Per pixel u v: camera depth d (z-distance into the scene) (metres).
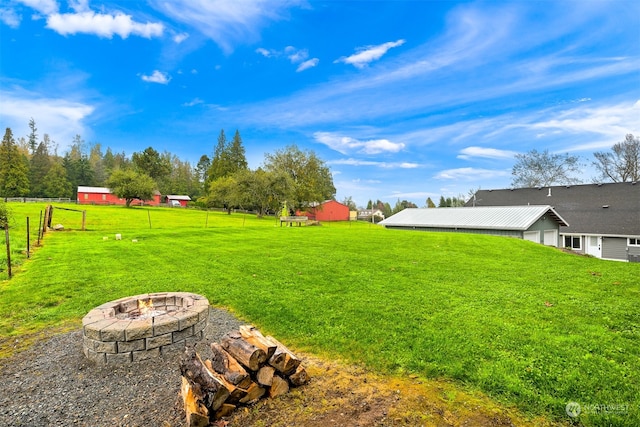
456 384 2.92
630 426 2.33
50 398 2.86
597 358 3.32
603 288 6.24
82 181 65.00
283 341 3.94
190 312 3.95
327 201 55.16
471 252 11.33
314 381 3.03
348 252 10.66
